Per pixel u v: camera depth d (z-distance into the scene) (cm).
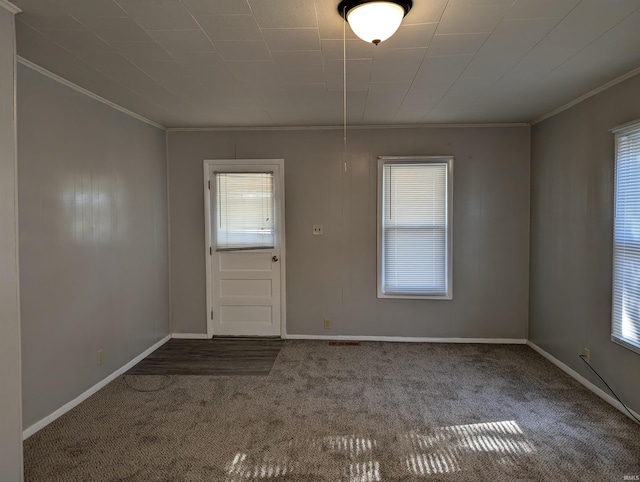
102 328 334
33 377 260
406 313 451
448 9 189
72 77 281
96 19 199
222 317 469
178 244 464
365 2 178
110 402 305
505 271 439
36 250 262
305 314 461
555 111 374
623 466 224
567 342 357
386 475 217
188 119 411
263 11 191
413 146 441
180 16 196
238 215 460
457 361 389
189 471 222
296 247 457
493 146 434
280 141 452
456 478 215
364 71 272
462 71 273
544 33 214
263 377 353
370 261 450
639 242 266
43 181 268
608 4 184
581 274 335
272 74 278
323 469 223
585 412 286
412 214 443
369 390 325
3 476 187
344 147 446
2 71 186
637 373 271
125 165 371
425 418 279
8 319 190
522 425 268
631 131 270
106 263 340
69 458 233
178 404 302
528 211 434
